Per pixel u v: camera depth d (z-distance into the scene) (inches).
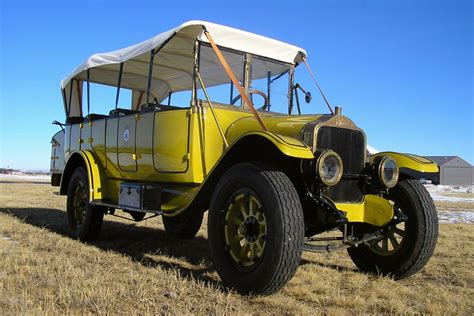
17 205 435.8
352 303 146.4
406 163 178.7
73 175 269.7
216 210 158.6
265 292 142.6
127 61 248.7
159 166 208.8
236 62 212.8
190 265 196.1
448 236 306.0
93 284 153.0
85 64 269.1
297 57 231.8
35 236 246.7
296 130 164.4
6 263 177.5
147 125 217.6
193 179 189.5
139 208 204.4
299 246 138.7
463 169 2475.4
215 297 144.8
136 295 143.6
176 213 187.9
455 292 166.9
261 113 212.5
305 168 155.6
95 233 251.1
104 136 257.3
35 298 136.4
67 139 309.3
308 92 231.0
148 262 197.9
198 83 200.7
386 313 140.4
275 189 141.1
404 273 180.2
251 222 149.8
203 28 197.2
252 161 154.9
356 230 184.2
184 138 192.9
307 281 173.9
